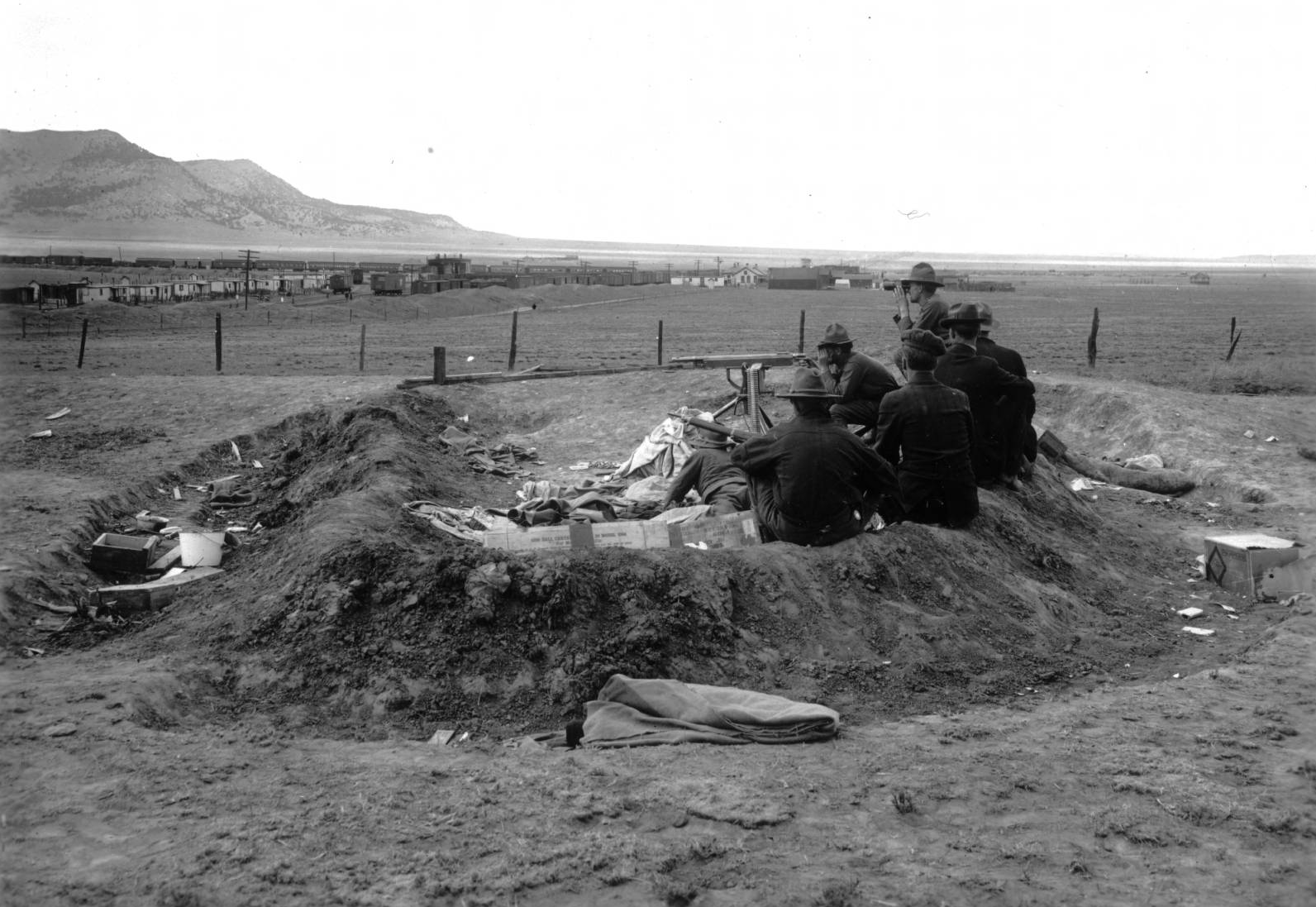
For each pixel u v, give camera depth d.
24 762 6.63
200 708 8.18
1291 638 9.84
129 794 6.21
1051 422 21.44
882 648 9.24
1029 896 5.27
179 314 57.88
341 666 8.58
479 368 32.72
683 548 9.92
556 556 9.36
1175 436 18.95
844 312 73.75
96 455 17.45
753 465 10.51
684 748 7.31
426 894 5.13
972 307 12.71
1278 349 41.94
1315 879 5.45
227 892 5.09
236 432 19.11
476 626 8.80
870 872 5.48
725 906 5.13
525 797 6.32
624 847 5.64
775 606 9.43
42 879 5.17
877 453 10.84
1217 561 12.12
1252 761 7.05
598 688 8.41
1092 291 121.69
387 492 12.89
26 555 11.36
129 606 10.62
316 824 5.85
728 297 99.62
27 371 29.77
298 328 53.47
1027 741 7.48
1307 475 17.06
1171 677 9.20
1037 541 11.78
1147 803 6.36
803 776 6.74
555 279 106.19
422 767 6.86
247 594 9.88
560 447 19.38
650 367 16.03
